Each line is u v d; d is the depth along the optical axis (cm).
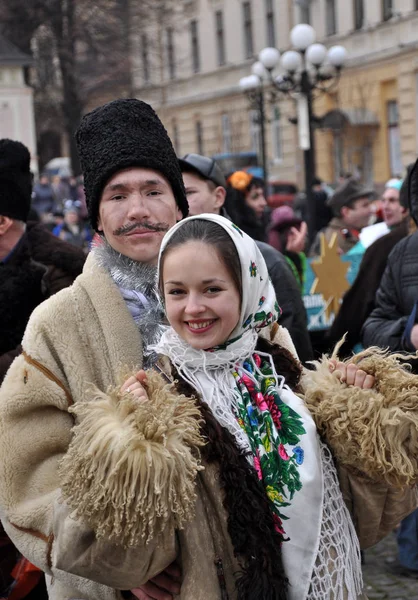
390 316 387
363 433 206
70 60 3052
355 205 771
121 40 3156
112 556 193
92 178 240
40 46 3164
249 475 200
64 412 224
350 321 464
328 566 207
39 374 220
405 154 2884
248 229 586
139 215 235
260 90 1889
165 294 209
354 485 218
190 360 208
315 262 581
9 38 3077
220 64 3803
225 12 3728
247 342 211
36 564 217
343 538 211
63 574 216
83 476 185
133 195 237
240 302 207
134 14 3167
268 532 199
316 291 579
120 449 182
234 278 205
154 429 186
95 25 3073
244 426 206
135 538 186
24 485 219
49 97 3344
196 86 3938
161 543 193
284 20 3412
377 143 3030
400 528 493
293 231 587
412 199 377
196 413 195
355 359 220
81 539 194
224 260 204
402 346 361
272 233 596
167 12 3366
